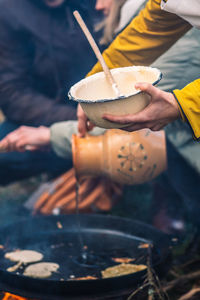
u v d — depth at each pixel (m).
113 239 1.87
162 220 2.45
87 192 2.33
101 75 1.28
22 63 2.43
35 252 1.73
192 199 2.27
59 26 2.33
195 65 1.82
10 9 2.29
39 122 2.43
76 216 1.94
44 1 2.28
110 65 1.59
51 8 2.28
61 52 2.36
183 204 2.50
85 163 1.70
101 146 1.70
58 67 2.38
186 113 1.19
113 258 1.71
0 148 2.24
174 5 1.24
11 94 2.42
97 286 1.37
